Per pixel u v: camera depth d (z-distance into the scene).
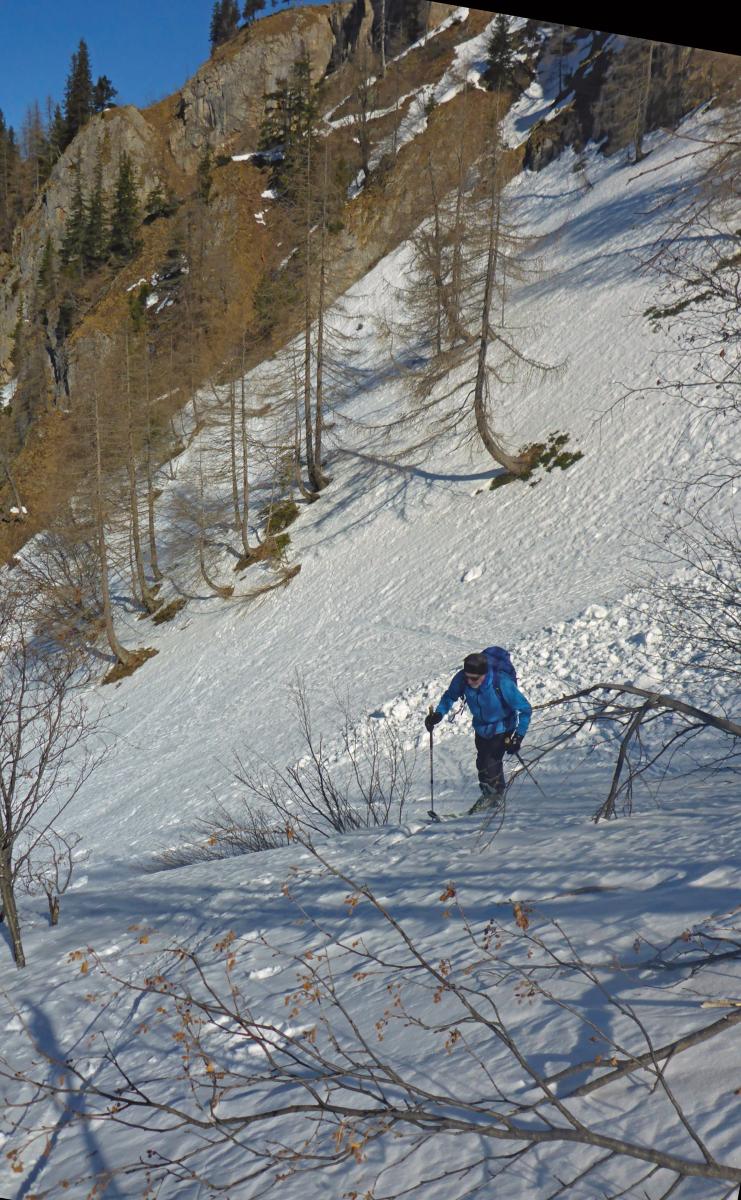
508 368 34.28
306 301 36.84
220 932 5.94
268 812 13.85
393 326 44.41
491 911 4.52
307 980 4.43
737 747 8.46
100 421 36.34
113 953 6.29
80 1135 3.90
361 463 36.50
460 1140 2.65
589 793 8.07
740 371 5.64
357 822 9.58
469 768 11.98
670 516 22.20
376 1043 3.52
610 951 3.49
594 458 27.20
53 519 36.41
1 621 8.12
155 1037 4.61
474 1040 3.22
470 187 33.69
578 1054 2.83
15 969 6.46
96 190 73.44
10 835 6.88
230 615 32.44
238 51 79.94
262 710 23.80
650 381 27.83
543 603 21.78
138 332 60.03
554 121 53.38
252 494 40.03
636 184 40.50
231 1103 3.57
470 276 31.30
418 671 20.73
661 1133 2.30
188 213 66.25
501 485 29.44
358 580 29.77
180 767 21.72
